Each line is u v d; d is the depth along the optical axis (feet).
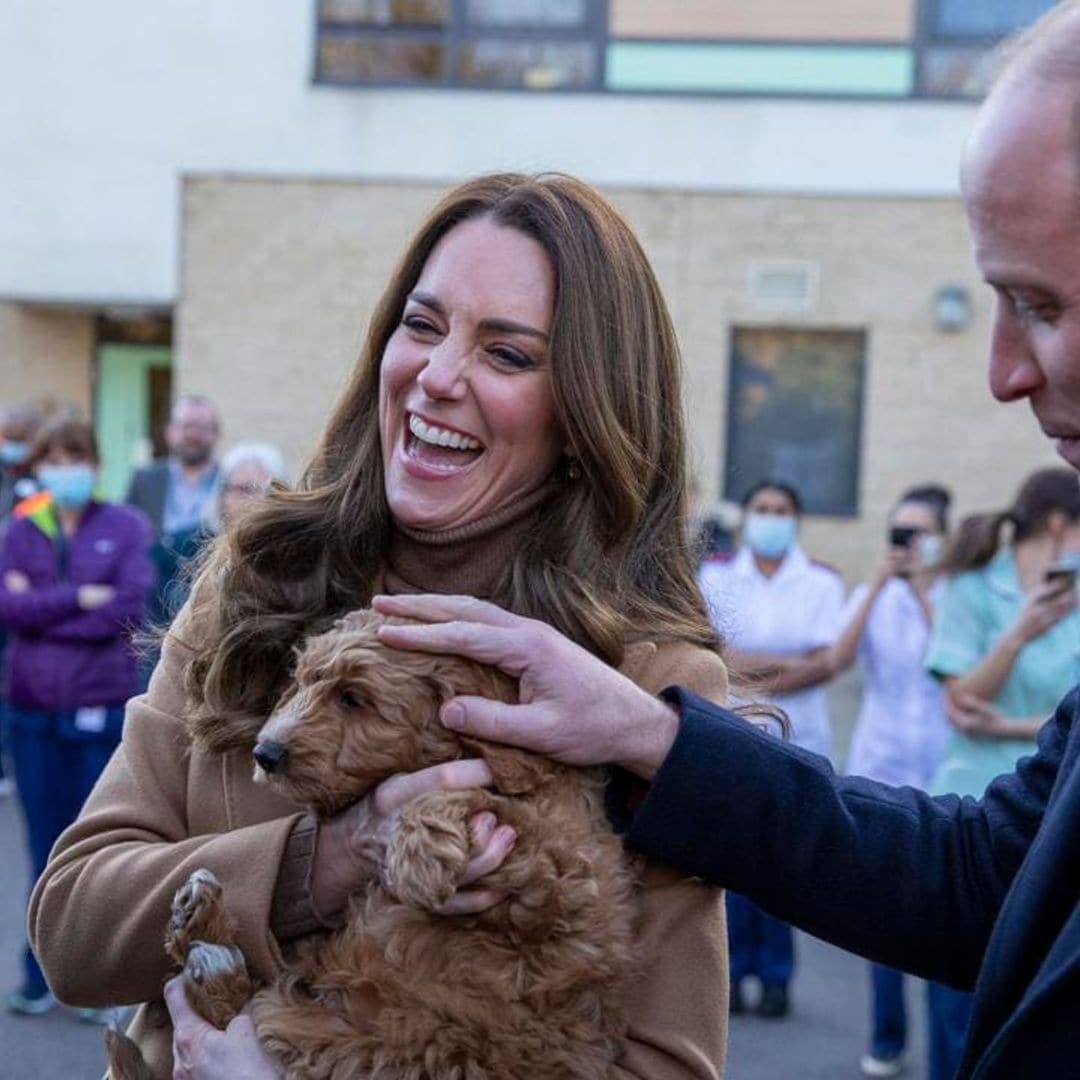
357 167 38.01
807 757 6.54
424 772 5.78
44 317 43.47
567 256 6.59
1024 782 6.52
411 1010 5.74
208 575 7.38
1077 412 4.69
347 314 38.27
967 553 15.57
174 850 6.42
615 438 6.62
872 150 37.04
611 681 6.10
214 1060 5.79
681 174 37.52
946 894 6.40
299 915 6.16
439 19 37.86
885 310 37.29
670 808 6.16
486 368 6.57
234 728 6.62
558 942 5.80
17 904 22.34
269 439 38.47
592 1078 5.81
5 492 29.71
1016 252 4.58
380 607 6.18
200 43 38.32
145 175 39.11
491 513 6.71
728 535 30.60
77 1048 17.43
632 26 37.55
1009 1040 4.91
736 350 38.01
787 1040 18.52
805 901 6.36
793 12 37.06
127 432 44.91
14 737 18.81
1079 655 14.83
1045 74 4.54
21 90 39.17
